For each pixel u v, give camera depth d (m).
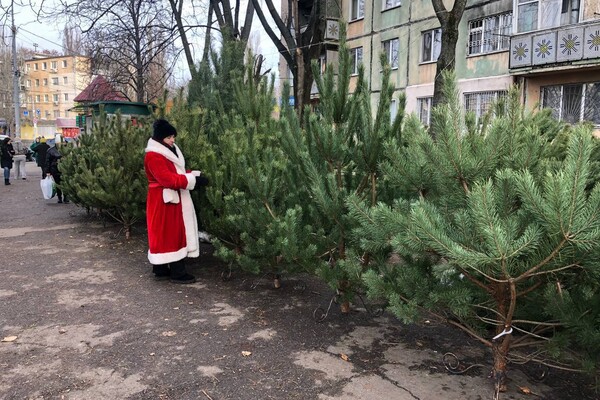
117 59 20.06
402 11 21.55
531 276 2.67
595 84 14.88
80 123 20.97
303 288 5.44
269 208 4.70
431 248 2.73
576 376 3.52
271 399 3.14
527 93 16.67
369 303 4.96
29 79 84.25
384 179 4.03
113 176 7.44
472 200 2.52
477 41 18.30
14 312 4.62
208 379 3.39
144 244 7.65
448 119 2.98
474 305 3.03
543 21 15.62
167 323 4.39
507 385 3.37
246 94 6.36
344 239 4.26
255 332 4.23
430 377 3.48
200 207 5.87
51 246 7.47
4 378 3.35
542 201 2.39
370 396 3.20
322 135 4.16
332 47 24.66
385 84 4.10
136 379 3.37
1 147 17.38
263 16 12.90
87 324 4.34
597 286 2.78
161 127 5.36
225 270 6.17
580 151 2.33
